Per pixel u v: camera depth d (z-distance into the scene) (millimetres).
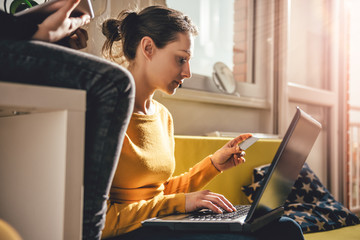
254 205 828
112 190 1002
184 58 1123
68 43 835
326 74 3391
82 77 607
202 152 1591
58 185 588
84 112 601
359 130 3883
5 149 760
